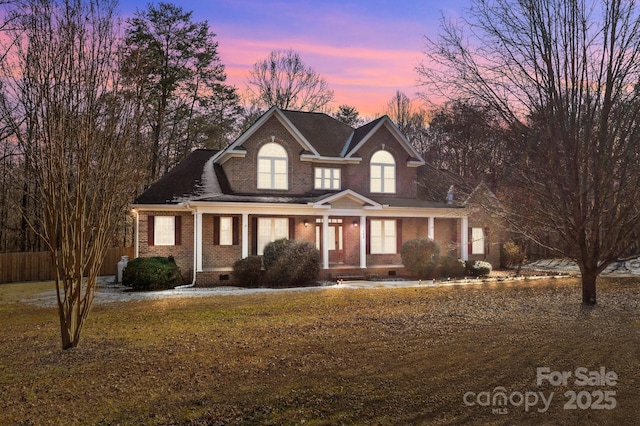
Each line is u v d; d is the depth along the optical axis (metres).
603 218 11.12
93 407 5.45
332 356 7.45
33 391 6.01
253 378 6.39
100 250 8.23
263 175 21.78
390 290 16.69
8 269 24.09
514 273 23.17
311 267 18.89
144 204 19.78
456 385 5.99
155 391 5.93
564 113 10.05
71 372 6.79
